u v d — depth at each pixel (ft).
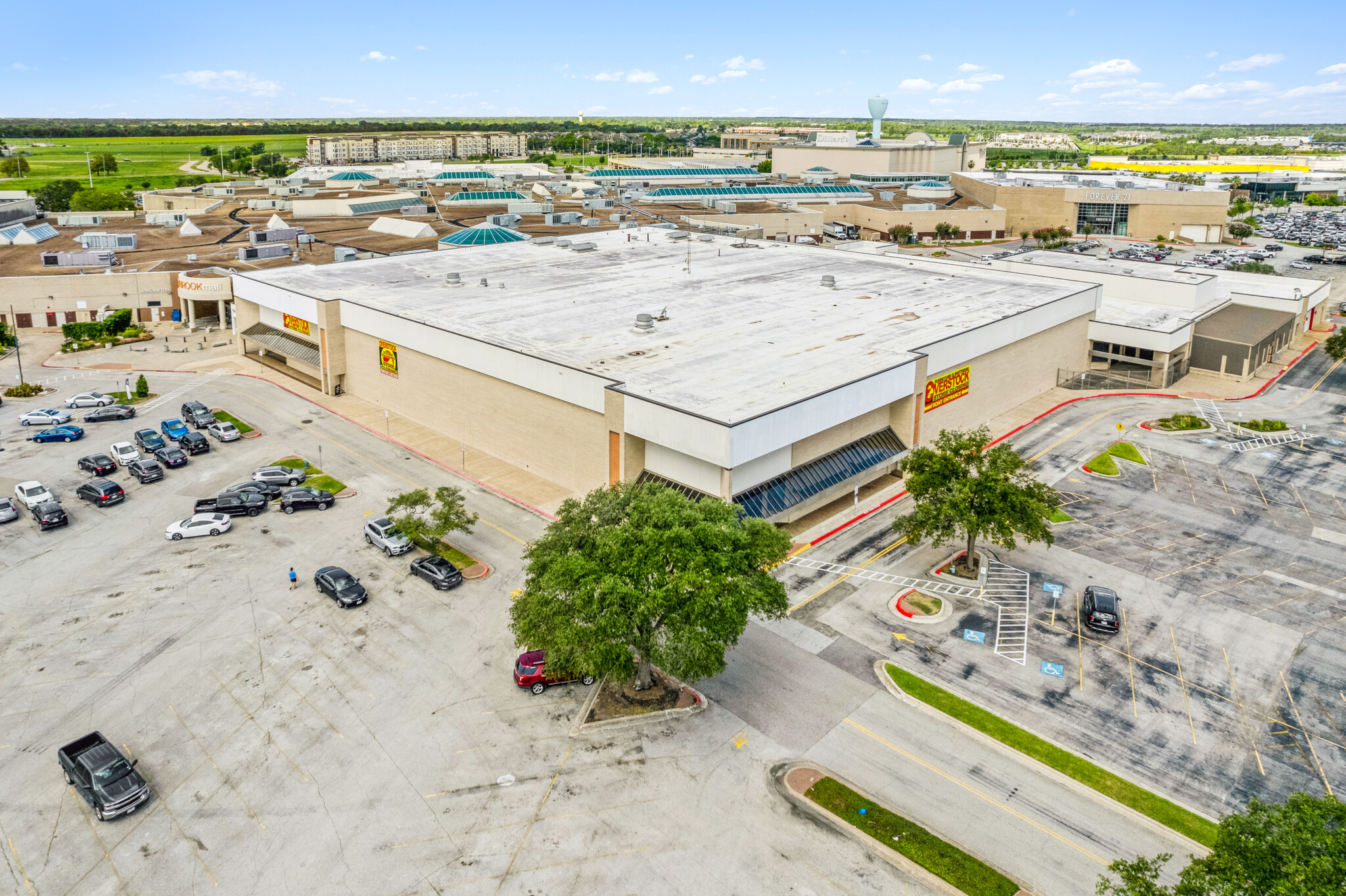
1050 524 216.33
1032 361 305.53
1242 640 168.86
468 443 265.54
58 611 175.63
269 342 344.08
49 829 121.60
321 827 121.70
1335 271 574.15
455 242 448.24
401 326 275.18
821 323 270.26
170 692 150.51
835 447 225.56
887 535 210.59
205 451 258.57
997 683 154.81
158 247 505.25
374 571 192.03
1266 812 91.30
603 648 132.67
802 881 113.60
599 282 329.72
